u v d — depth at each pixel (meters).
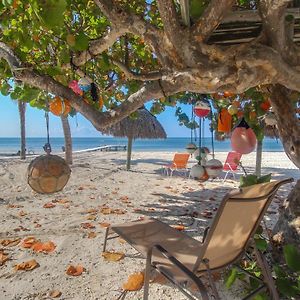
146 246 2.96
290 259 2.53
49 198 7.23
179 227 5.10
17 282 3.27
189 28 2.25
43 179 2.94
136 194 7.99
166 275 2.42
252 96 3.65
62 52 2.85
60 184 3.04
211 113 4.00
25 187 8.33
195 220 5.61
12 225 5.15
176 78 2.39
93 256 3.91
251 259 3.10
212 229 2.20
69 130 13.30
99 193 7.94
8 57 2.93
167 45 2.38
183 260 2.67
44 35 2.92
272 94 3.45
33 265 3.59
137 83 4.22
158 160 18.89
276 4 1.99
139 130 13.94
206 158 3.78
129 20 2.44
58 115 2.96
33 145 72.56
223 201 2.09
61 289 3.14
